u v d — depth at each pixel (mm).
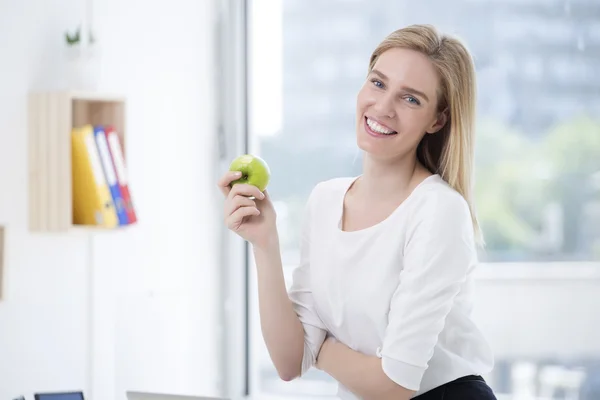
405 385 2408
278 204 4723
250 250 4820
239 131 4746
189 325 4398
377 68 2504
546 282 4391
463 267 2434
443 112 2547
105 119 3846
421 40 2480
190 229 4527
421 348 2398
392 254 2506
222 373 4742
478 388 2557
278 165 4734
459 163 2566
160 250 4324
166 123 4383
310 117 4684
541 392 4410
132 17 4176
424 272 2408
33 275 3639
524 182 4395
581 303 4359
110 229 3617
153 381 4090
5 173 3525
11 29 3555
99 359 3943
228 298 4762
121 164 3699
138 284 4180
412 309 2408
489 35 4418
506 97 4402
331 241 2627
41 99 3586
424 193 2490
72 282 3818
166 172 4383
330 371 2600
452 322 2545
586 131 4340
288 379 2688
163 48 4359
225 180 2576
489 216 4422
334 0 4633
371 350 2613
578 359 4371
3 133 3523
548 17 4359
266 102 4754
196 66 4570
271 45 4746
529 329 4410
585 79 4336
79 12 3875
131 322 3986
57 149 3547
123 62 4121
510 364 4434
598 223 4332
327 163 4656
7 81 3539
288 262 4691
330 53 4648
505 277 4422
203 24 4617
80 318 3855
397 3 4539
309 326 2676
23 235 3596
